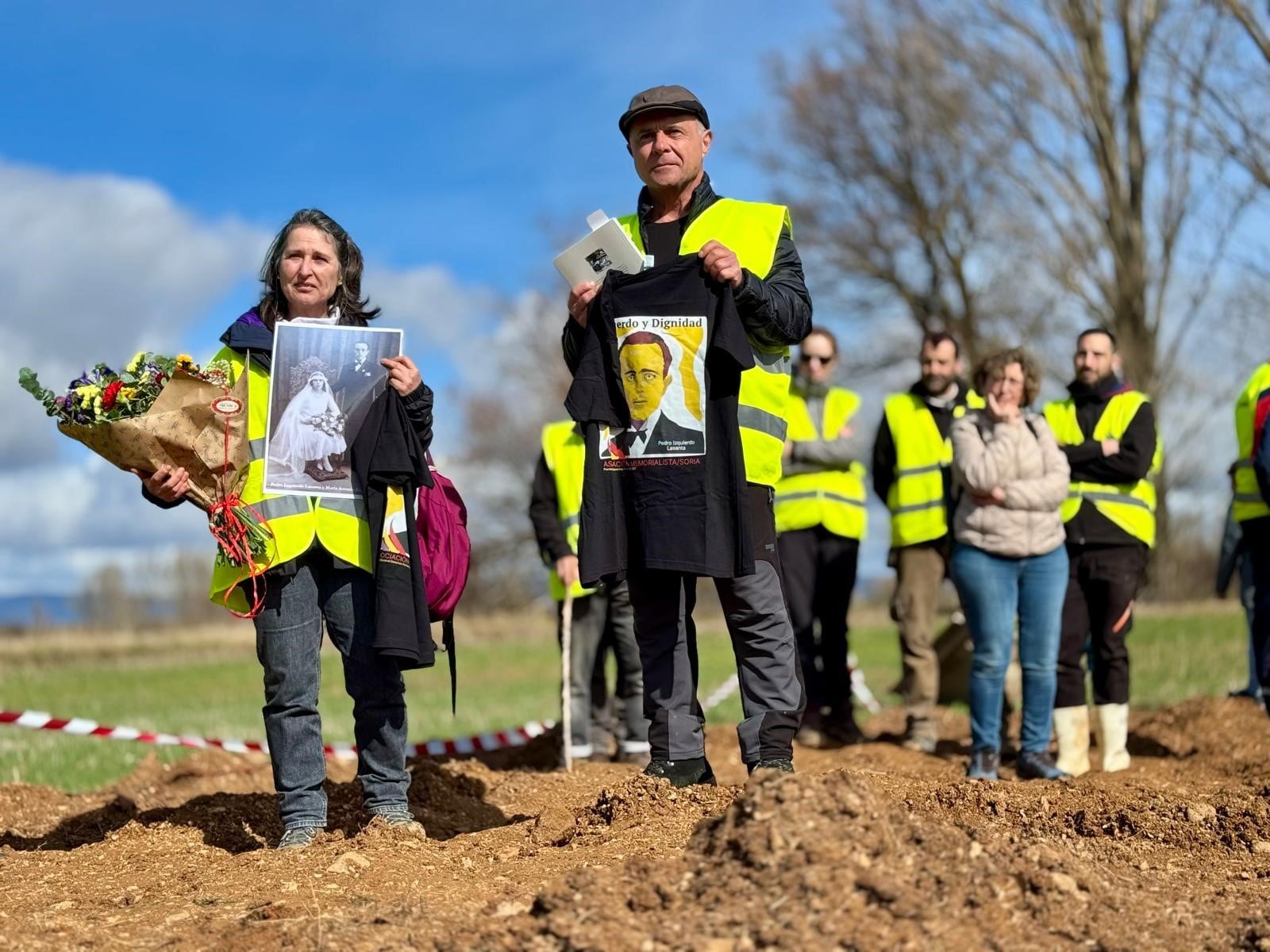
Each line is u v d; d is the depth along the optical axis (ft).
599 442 14.82
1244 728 28.04
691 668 15.84
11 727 36.68
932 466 28.48
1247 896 13.03
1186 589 107.55
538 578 151.23
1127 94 102.99
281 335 15.35
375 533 15.20
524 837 15.53
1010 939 10.62
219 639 100.01
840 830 11.04
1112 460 25.05
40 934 11.98
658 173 15.61
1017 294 117.39
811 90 124.88
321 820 15.76
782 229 15.88
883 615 105.91
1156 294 104.83
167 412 14.80
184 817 17.71
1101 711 25.36
